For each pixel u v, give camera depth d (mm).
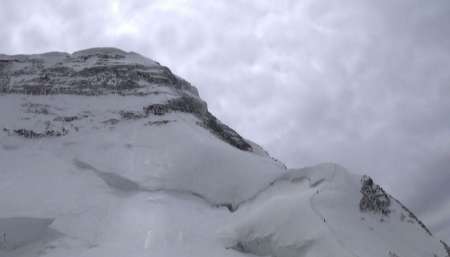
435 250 28328
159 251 27219
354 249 25219
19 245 28781
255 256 27891
